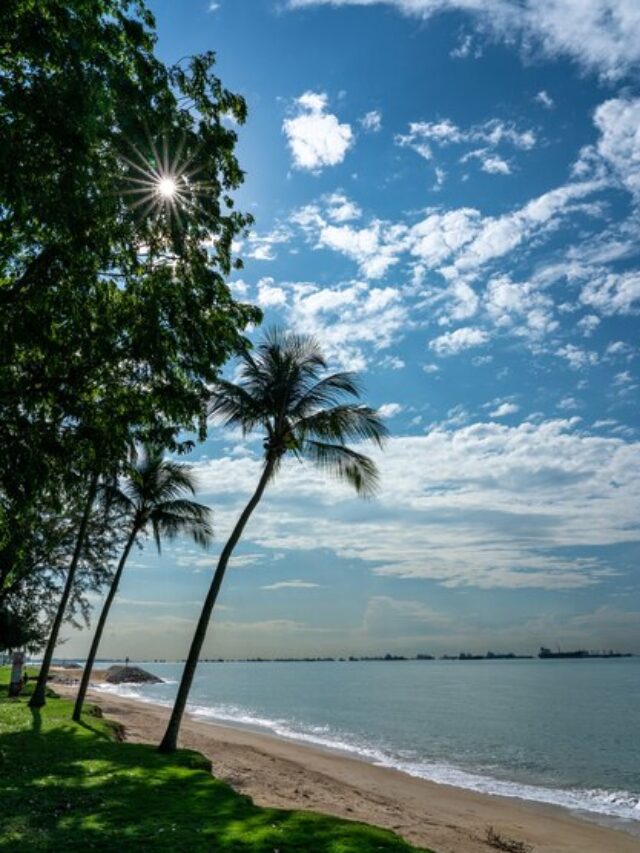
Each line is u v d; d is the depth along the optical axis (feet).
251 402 60.39
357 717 168.14
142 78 30.96
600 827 56.75
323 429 60.39
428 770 87.35
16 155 25.18
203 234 35.58
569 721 155.22
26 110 25.81
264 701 236.22
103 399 37.60
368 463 63.00
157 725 109.09
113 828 30.27
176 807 34.65
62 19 26.22
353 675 570.87
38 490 35.09
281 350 63.31
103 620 80.74
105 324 33.94
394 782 74.64
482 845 46.65
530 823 57.06
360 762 90.38
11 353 31.19
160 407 37.17
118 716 118.73
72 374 34.58
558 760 98.68
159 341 34.19
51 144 27.25
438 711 187.01
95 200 28.99
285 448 61.36
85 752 52.21
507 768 91.56
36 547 91.76
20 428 33.71
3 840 28.09
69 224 27.91
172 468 81.66
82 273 31.63
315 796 58.18
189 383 38.06
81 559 102.73
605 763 96.12
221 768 67.21
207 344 35.55
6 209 28.19
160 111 31.55
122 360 35.96
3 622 115.55
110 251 32.53
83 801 35.63
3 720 70.33
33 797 36.24
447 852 43.57
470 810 61.21
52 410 35.45
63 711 82.94
